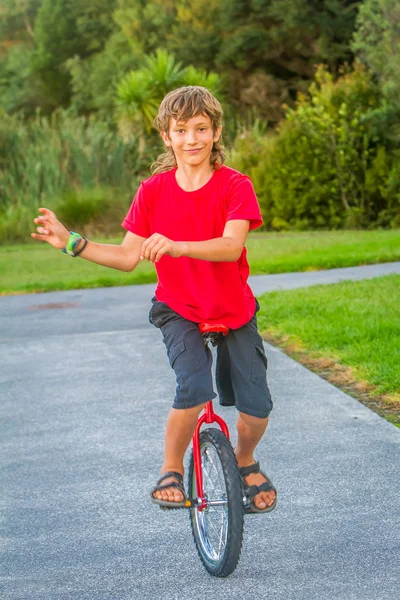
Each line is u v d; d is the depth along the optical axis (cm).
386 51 3034
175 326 460
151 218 460
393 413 723
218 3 4750
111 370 957
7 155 3178
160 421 754
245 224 439
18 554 504
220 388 487
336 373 855
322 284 1396
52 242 438
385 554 475
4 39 6850
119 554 498
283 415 736
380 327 976
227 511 453
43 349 1091
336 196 2933
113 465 648
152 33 4991
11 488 611
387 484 576
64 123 3347
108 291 1608
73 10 5681
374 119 2881
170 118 445
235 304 459
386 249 1919
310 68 4628
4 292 1662
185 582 459
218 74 4750
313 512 536
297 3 4400
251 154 3197
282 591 439
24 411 809
